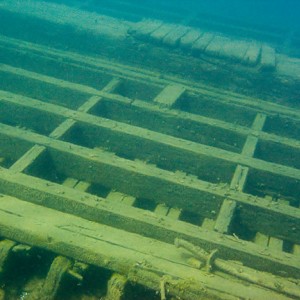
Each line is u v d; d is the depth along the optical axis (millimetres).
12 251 3025
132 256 2871
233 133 4883
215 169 4336
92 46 6730
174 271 2771
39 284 3158
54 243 2945
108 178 4027
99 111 5297
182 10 10086
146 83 5977
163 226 3197
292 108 5836
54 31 6848
